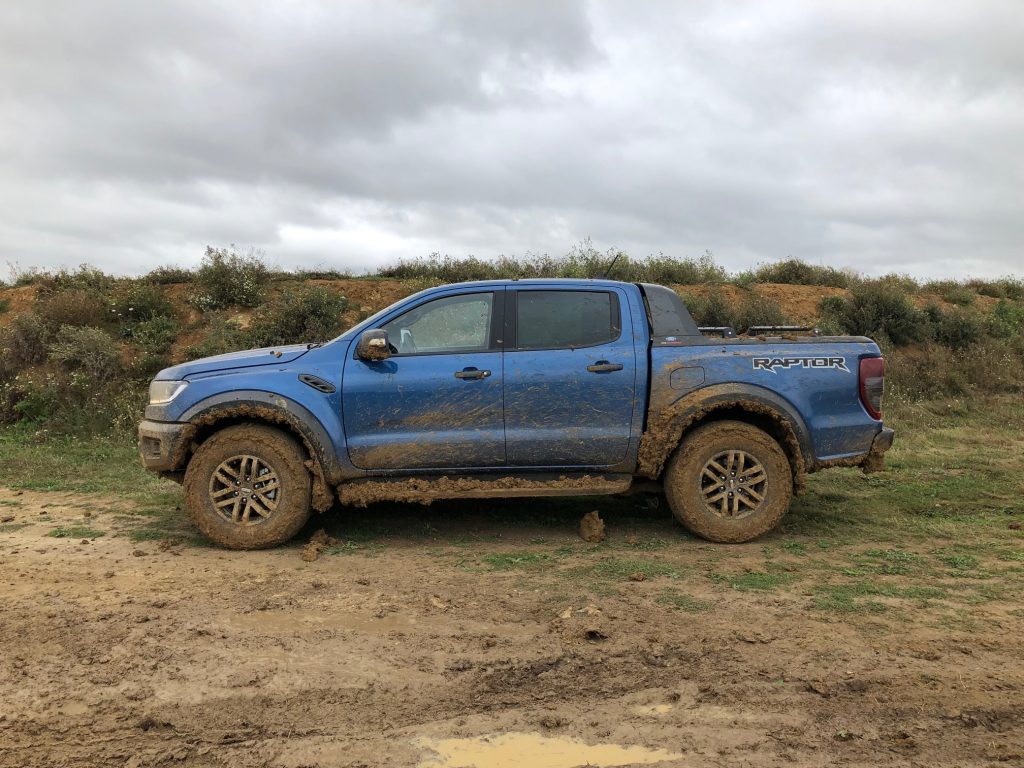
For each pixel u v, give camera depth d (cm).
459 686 338
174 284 1570
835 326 1523
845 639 382
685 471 571
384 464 570
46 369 1259
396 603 437
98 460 941
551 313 589
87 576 484
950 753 287
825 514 656
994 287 2133
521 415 570
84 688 328
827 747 291
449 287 596
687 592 456
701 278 1805
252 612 419
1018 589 459
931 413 1227
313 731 302
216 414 561
